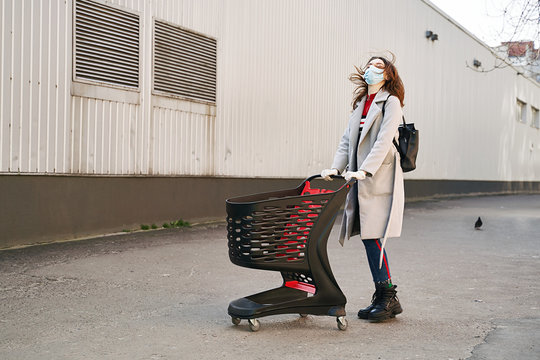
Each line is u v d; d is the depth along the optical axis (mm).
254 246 3639
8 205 6973
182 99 9688
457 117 23188
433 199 20453
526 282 5648
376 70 4137
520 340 3676
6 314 4137
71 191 7766
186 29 9742
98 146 8141
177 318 4125
